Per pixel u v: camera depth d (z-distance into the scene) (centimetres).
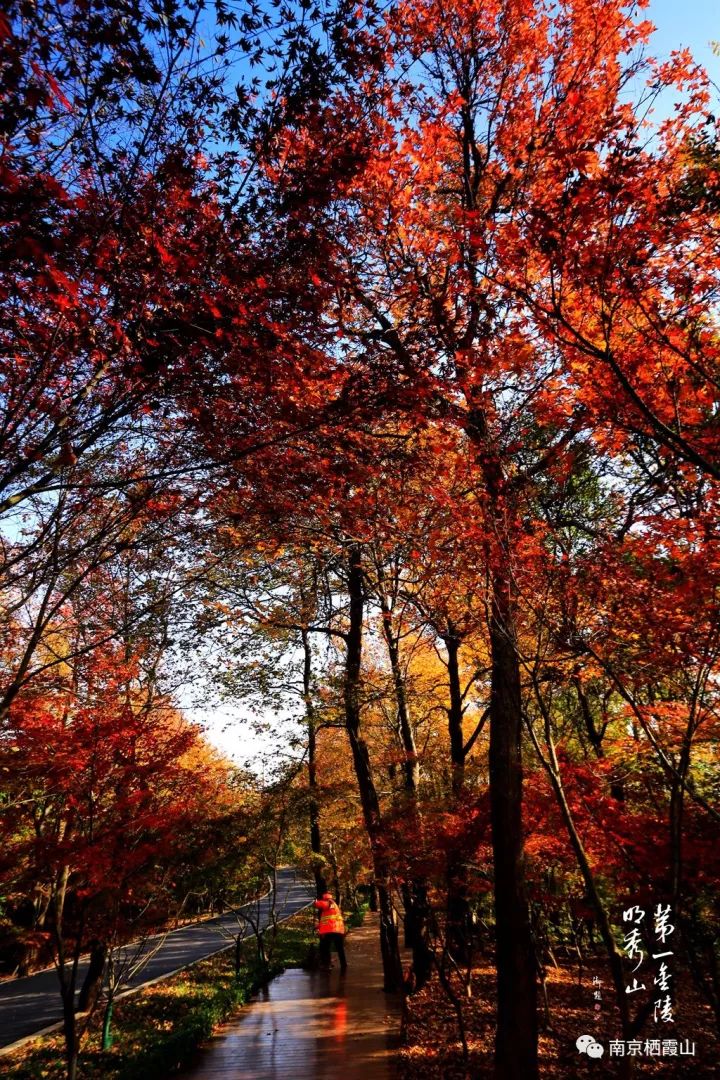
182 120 389
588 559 576
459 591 689
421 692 1330
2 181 301
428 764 1189
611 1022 895
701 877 585
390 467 609
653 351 504
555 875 927
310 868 1692
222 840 1179
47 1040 996
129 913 970
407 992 1098
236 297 418
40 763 674
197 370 443
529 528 647
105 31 322
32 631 731
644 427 542
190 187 391
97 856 662
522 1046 579
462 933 1021
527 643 677
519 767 671
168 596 730
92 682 824
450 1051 797
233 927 2173
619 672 610
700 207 422
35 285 354
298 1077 735
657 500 580
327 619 1295
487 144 736
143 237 382
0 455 410
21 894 837
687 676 591
